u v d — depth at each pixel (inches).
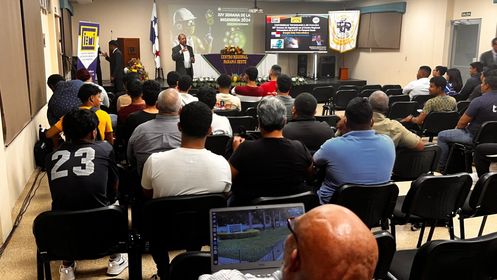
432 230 107.0
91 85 144.7
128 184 113.7
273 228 57.9
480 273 63.7
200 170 81.0
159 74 458.9
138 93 153.0
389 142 99.0
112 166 93.7
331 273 29.4
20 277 105.0
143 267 108.0
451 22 366.6
